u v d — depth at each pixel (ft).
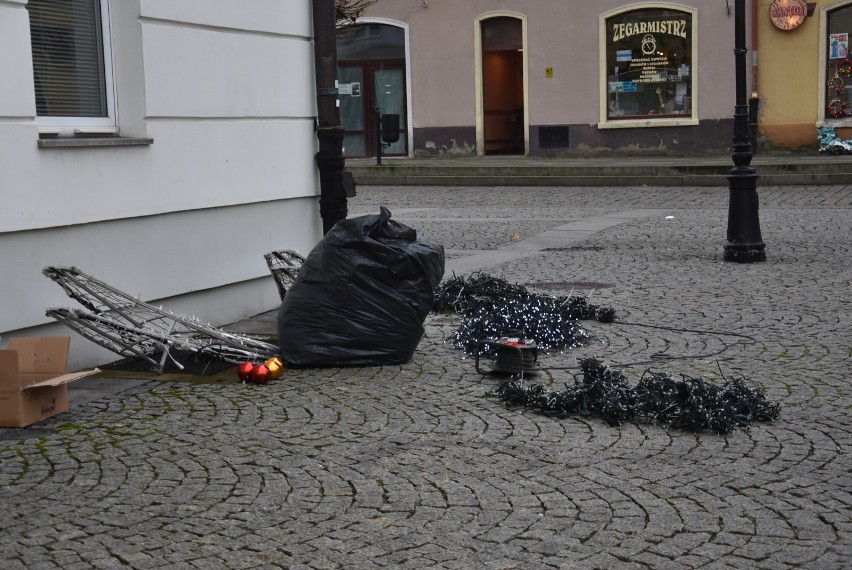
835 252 43.24
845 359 25.43
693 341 27.78
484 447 19.11
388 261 24.91
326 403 22.03
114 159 26.20
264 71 31.63
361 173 86.28
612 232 52.65
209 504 16.35
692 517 15.74
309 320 24.98
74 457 18.58
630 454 18.66
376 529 15.37
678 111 89.81
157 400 22.34
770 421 20.47
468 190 79.46
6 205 23.21
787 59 85.10
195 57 28.94
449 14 94.38
